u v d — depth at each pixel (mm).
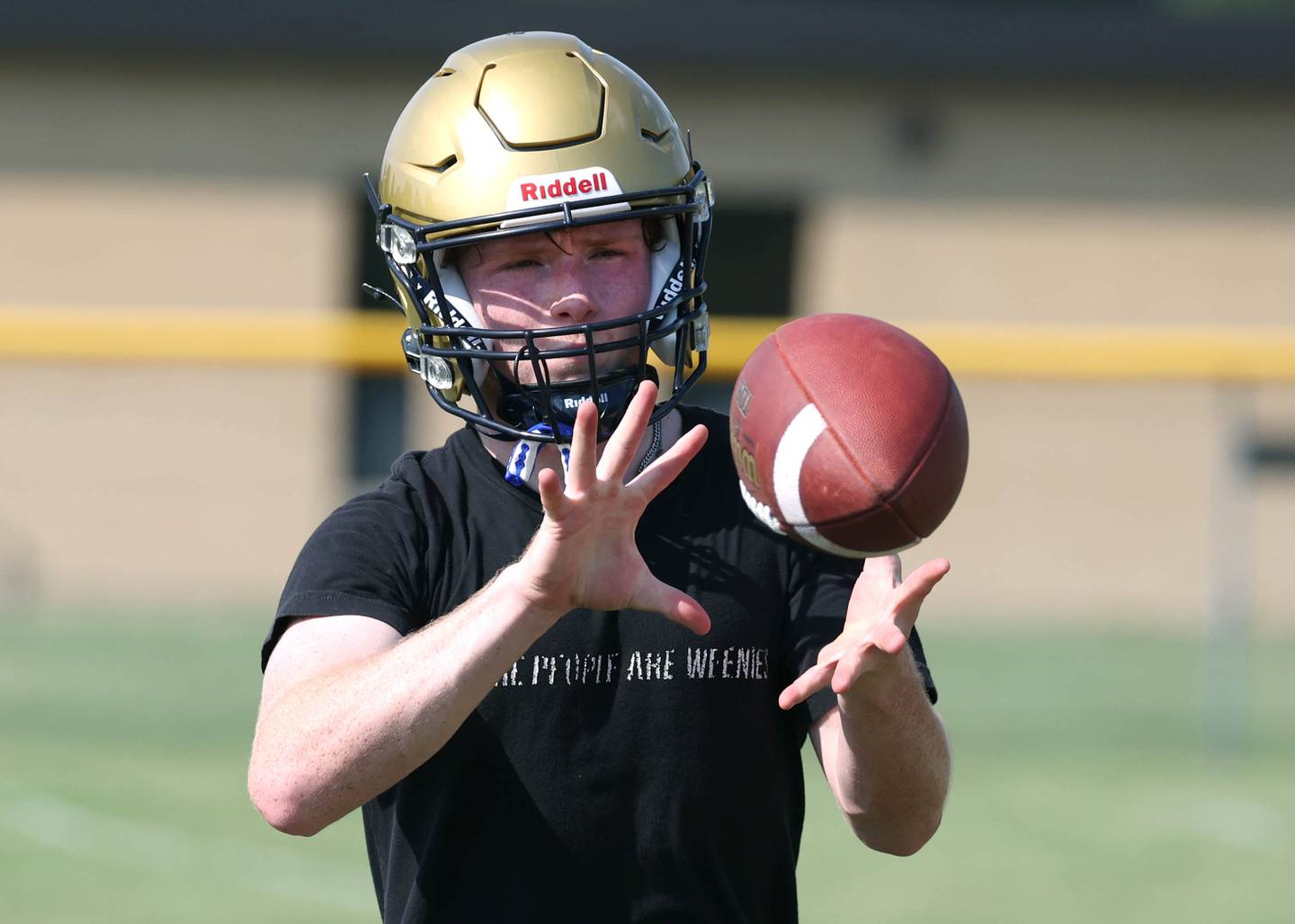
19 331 28891
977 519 40219
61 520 39625
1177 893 19500
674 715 8297
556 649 8297
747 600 8500
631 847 8305
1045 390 39938
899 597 7609
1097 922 18406
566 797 8258
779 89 45781
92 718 27578
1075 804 23438
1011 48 44656
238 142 44969
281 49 44219
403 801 8453
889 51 44875
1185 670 33375
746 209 48625
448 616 7613
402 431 42375
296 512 40625
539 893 8273
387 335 29125
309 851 21141
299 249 45281
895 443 7988
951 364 28641
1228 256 45312
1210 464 39750
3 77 44312
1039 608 40062
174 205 44875
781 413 8148
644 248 8812
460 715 7500
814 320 8523
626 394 8742
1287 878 20062
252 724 27562
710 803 8320
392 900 8531
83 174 44594
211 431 40188
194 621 36531
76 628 35438
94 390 39688
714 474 8820
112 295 44750
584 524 7301
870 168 45781
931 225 45750
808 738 9039
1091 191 45344
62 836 21406
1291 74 44500
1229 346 28125
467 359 8781
